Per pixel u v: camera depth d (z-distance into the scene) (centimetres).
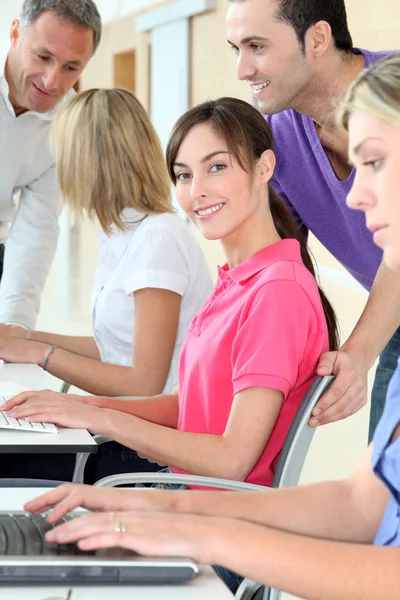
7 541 126
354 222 255
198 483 178
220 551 123
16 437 190
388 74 122
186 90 1338
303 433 187
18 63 320
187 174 210
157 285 254
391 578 121
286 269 196
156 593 118
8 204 355
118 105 262
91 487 143
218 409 201
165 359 256
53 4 307
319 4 234
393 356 257
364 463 151
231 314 200
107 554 123
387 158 122
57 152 267
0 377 246
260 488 175
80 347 292
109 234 266
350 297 793
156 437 194
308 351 194
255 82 245
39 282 346
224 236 208
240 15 238
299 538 125
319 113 245
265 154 208
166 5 1365
